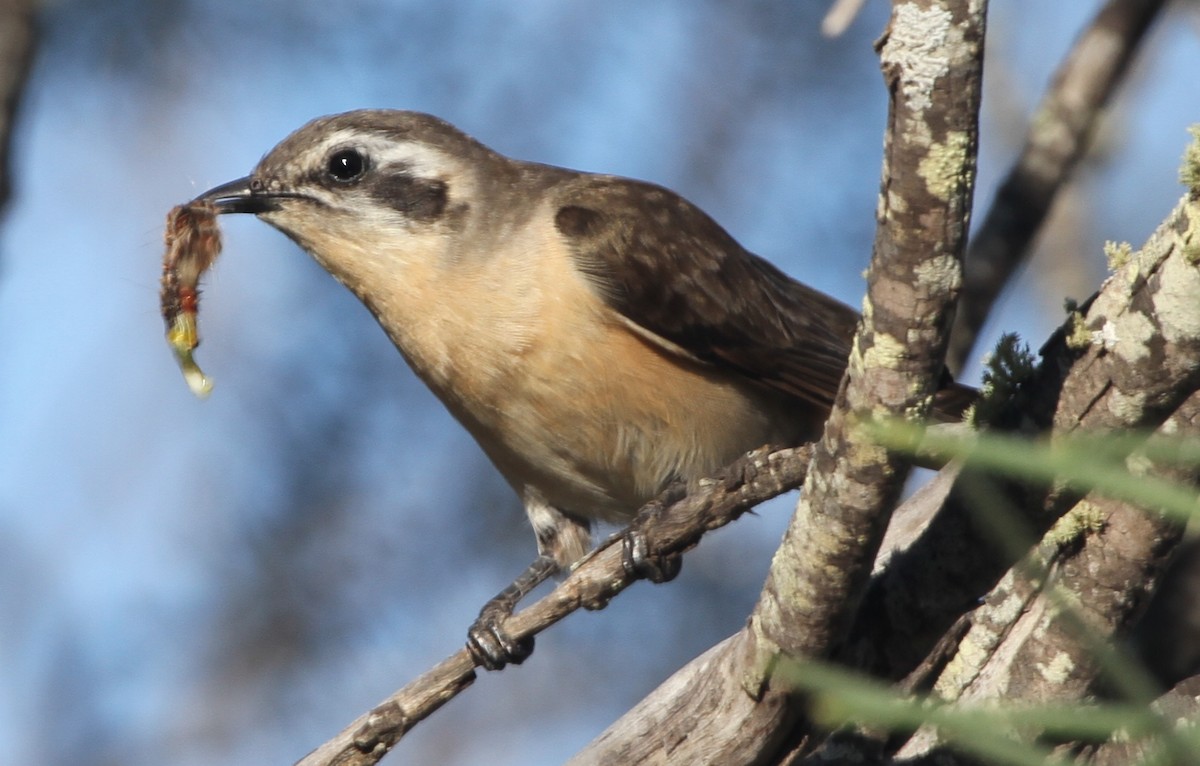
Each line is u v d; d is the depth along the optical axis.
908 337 6.29
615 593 9.12
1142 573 6.86
